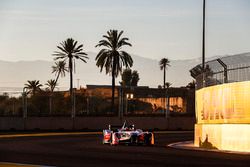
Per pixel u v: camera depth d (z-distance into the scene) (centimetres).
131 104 9450
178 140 4619
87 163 2316
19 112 7931
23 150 3122
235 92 3388
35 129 6612
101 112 9994
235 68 3422
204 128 3634
